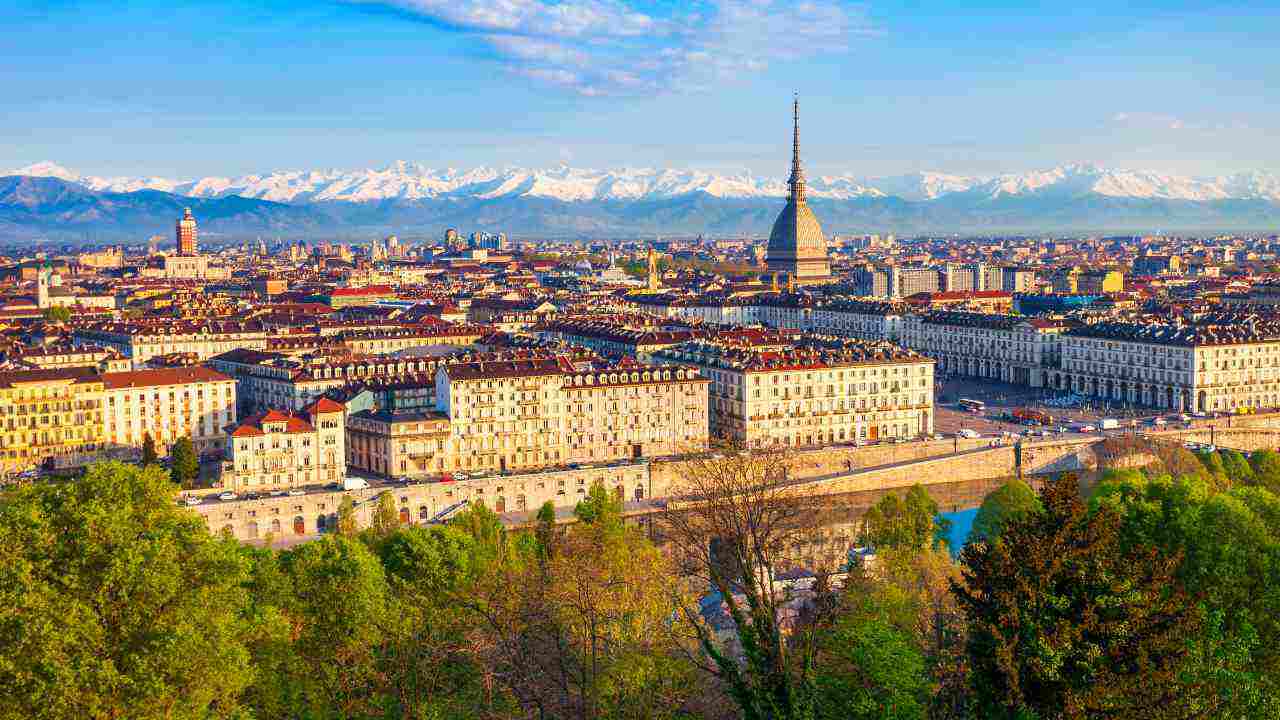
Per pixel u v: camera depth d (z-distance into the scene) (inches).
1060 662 7810.0
